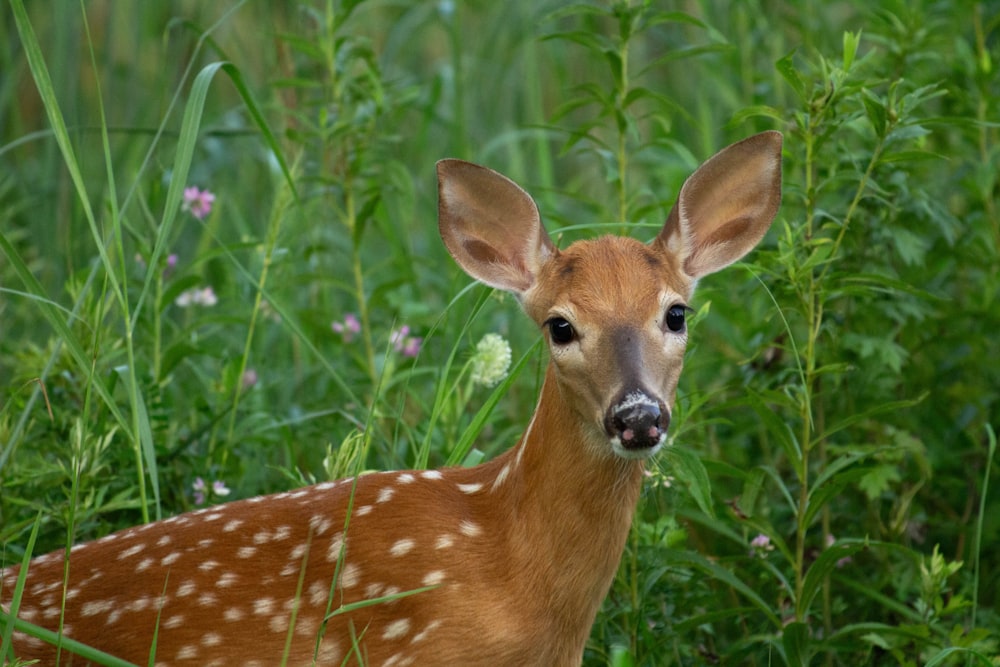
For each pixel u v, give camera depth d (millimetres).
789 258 9156
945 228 10539
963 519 10852
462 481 8352
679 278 8398
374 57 11820
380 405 10867
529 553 7934
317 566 8016
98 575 8195
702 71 15953
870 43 14570
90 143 15609
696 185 8586
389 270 14148
